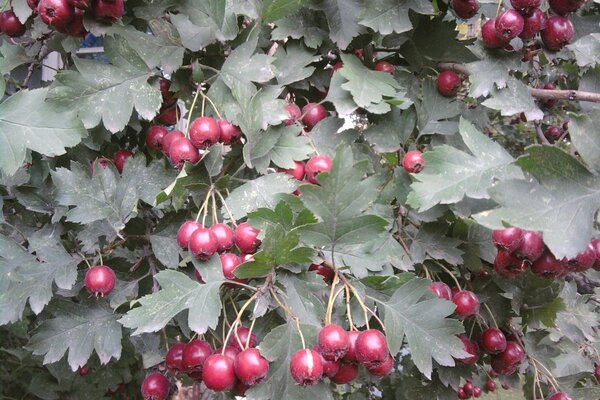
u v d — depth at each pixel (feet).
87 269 1.30
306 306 1.05
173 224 1.28
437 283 1.28
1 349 2.39
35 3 1.24
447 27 1.41
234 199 1.19
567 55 1.66
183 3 1.28
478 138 1.12
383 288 1.11
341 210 1.01
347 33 1.32
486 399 3.64
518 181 0.85
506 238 0.98
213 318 1.04
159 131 1.38
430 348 1.07
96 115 1.21
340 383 1.05
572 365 1.69
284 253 1.01
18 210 1.46
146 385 1.25
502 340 1.33
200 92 1.28
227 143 1.25
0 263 1.24
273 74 1.24
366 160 1.00
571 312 1.70
